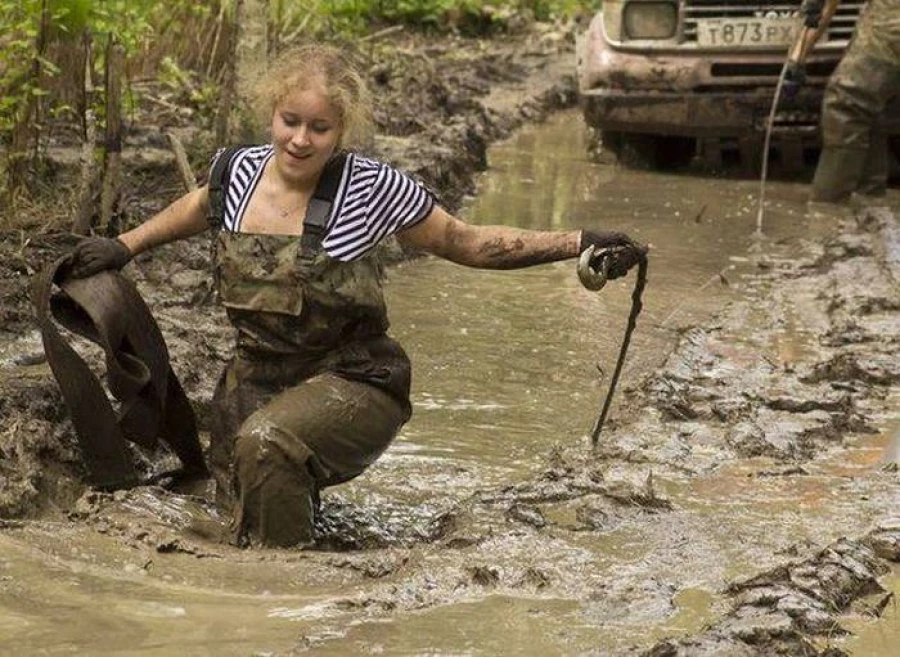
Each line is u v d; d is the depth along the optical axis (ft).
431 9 82.23
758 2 52.08
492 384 30.96
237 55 38.65
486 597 20.65
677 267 41.19
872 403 30.50
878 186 51.42
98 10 41.01
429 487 25.45
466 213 47.32
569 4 90.17
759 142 54.08
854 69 49.78
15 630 19.03
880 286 39.27
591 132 59.52
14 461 23.38
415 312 35.94
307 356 22.65
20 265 33.04
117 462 23.56
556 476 25.36
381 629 19.48
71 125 41.68
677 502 24.64
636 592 20.90
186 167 37.99
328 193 22.02
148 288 34.24
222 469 23.52
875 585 21.47
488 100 68.59
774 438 27.76
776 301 38.06
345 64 21.90
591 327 35.19
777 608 20.21
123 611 19.75
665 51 52.80
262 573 21.08
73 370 23.09
